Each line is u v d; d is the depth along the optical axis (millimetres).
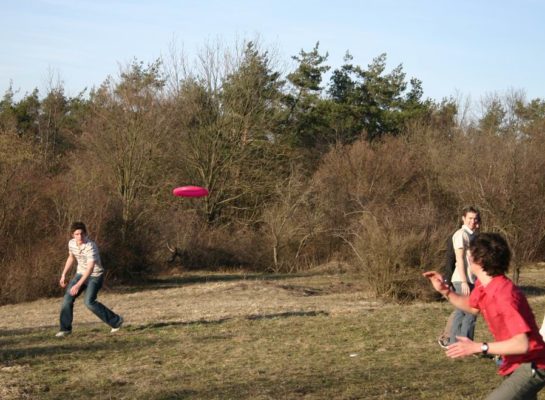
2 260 20016
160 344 9789
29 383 7520
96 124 29641
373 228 17156
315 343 9711
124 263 22859
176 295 19016
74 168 29453
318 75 46125
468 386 7262
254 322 11703
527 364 4551
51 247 20344
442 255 16344
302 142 44938
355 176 33906
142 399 6820
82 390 7266
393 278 16125
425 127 41562
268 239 31453
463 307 5070
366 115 47594
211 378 7676
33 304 18703
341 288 19766
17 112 47094
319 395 6898
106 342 10023
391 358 8688
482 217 19359
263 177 34969
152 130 29609
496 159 21016
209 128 34594
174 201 33125
